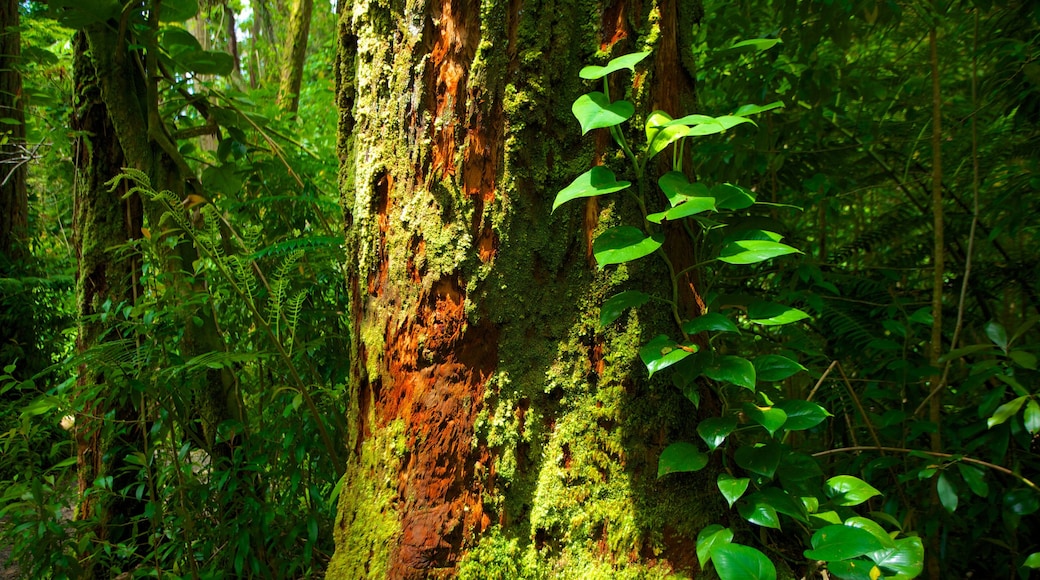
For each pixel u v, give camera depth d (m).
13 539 2.13
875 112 2.55
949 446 1.93
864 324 2.21
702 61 2.72
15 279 4.75
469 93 1.40
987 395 1.72
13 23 4.61
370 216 1.51
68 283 5.12
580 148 1.43
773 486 1.43
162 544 2.21
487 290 1.41
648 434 1.43
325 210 2.68
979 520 1.82
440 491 1.42
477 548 1.41
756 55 2.33
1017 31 2.23
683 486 1.42
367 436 1.55
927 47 2.59
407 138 1.45
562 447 1.43
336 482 2.14
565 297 1.45
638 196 1.44
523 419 1.43
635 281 1.43
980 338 2.16
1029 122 2.20
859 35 2.28
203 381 2.26
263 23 9.09
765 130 2.28
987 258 2.44
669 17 1.49
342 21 1.61
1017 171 2.31
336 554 1.54
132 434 2.39
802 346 2.06
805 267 2.15
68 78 3.51
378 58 1.49
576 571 1.39
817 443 2.24
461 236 1.41
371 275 1.52
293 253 2.13
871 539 1.24
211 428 2.29
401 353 1.46
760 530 1.44
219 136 2.89
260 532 2.06
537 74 1.39
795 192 2.55
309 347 2.20
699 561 1.32
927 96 2.49
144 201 2.43
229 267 2.27
